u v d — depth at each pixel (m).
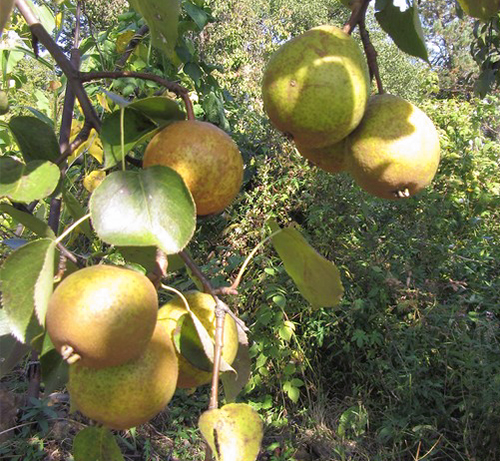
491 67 4.48
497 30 4.41
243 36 12.02
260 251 4.75
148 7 1.23
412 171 1.28
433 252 4.58
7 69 3.81
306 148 1.37
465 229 5.51
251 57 12.64
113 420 0.96
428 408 3.75
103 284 0.87
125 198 0.95
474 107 7.37
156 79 1.15
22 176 1.06
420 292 4.07
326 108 1.19
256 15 13.93
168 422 3.84
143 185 0.96
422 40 1.39
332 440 3.57
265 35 13.90
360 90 1.21
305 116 1.20
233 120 5.99
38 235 1.13
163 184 0.96
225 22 11.21
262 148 5.38
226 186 1.10
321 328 4.04
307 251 1.22
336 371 4.23
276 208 5.00
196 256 5.05
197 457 3.54
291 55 1.21
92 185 2.03
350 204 4.74
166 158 1.07
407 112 1.29
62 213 3.08
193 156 1.07
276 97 1.21
